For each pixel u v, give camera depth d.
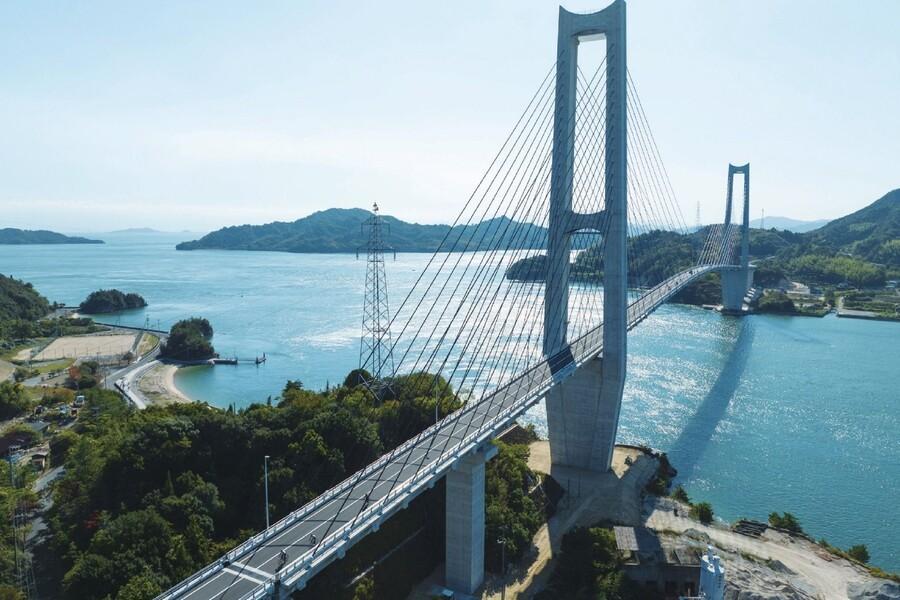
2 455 85.88
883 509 76.00
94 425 88.44
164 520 53.91
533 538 66.38
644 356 149.00
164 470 61.97
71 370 137.50
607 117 78.94
